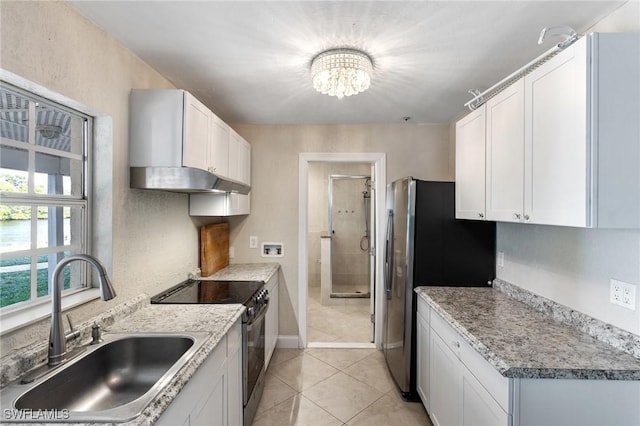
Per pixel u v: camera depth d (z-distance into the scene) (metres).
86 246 1.62
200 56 1.88
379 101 2.64
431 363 2.06
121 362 1.46
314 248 5.71
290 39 1.70
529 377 1.17
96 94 1.54
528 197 1.48
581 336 1.46
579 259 1.57
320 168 5.66
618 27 1.40
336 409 2.30
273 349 3.10
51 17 1.29
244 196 3.07
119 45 1.72
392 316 2.74
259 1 1.39
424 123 3.29
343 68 1.80
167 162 1.81
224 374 1.62
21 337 1.19
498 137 1.74
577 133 1.18
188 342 1.47
